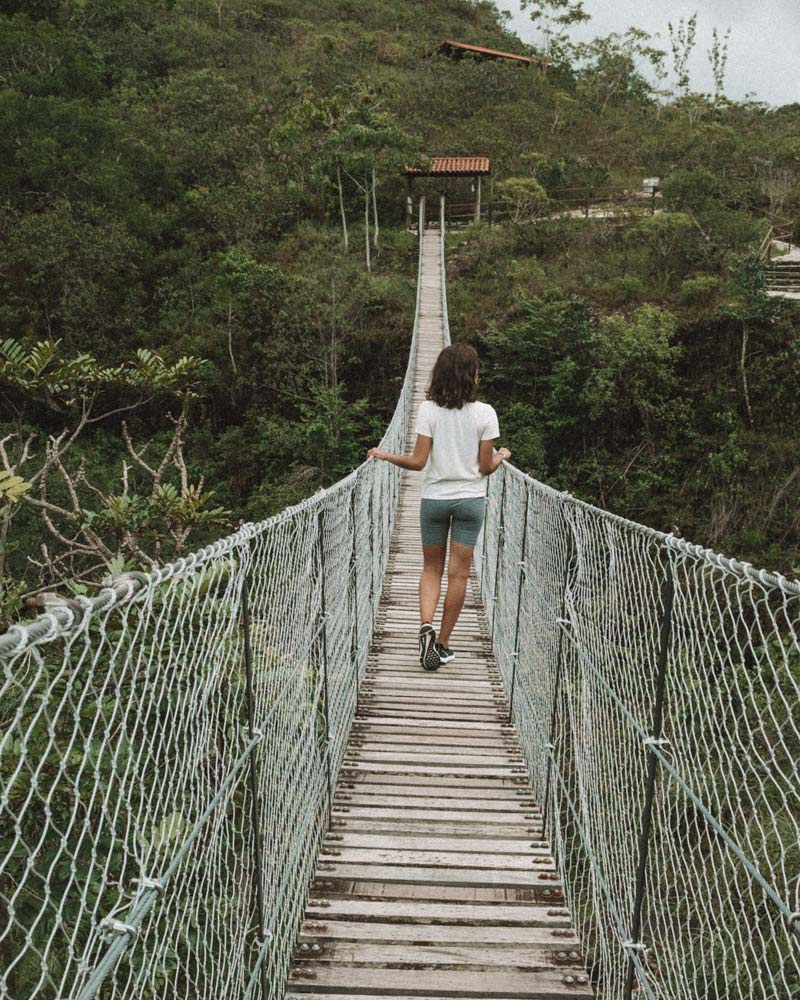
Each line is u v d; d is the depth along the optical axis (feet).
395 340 63.67
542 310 59.21
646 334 55.67
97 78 98.94
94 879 5.66
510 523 13.58
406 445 37.14
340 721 10.11
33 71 93.30
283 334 63.26
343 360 63.41
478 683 13.47
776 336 54.75
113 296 65.67
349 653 11.14
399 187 90.38
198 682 3.96
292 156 87.51
